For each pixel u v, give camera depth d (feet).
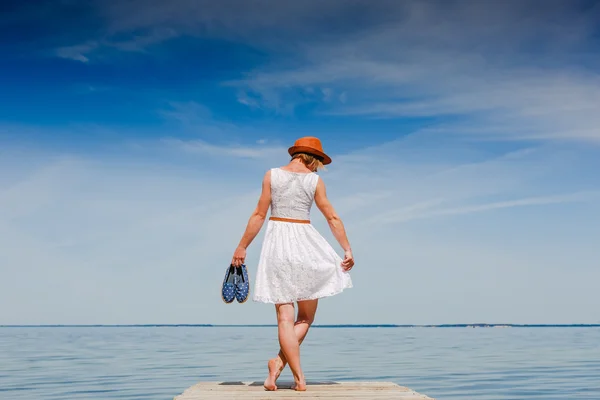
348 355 74.28
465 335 208.54
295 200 14.78
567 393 32.86
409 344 115.85
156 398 31.07
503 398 30.73
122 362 61.00
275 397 12.71
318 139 15.67
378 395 13.07
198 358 68.08
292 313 14.56
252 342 133.39
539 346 103.91
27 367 54.24
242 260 14.93
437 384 37.45
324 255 14.75
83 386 36.91
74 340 151.33
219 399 12.37
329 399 12.44
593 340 141.69
